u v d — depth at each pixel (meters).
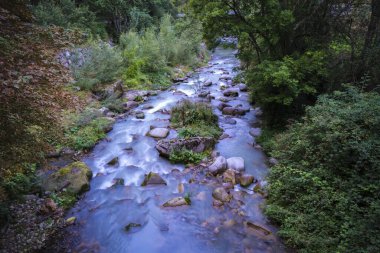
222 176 6.71
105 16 20.52
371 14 7.97
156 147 7.75
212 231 5.12
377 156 4.81
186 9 10.98
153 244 4.86
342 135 5.24
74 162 7.01
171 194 6.19
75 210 5.71
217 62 22.28
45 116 4.08
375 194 4.46
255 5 8.88
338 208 4.69
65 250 4.70
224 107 11.08
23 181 6.02
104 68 12.44
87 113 9.45
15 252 4.55
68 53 11.13
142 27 21.00
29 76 3.60
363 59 7.93
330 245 4.31
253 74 8.88
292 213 5.08
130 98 12.32
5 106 3.44
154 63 15.91
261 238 4.91
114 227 5.25
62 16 14.37
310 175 5.35
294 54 8.94
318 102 7.20
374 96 6.17
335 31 9.02
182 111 9.62
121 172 7.03
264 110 9.89
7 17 3.95
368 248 3.74
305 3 8.83
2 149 3.66
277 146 7.21
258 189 6.21
